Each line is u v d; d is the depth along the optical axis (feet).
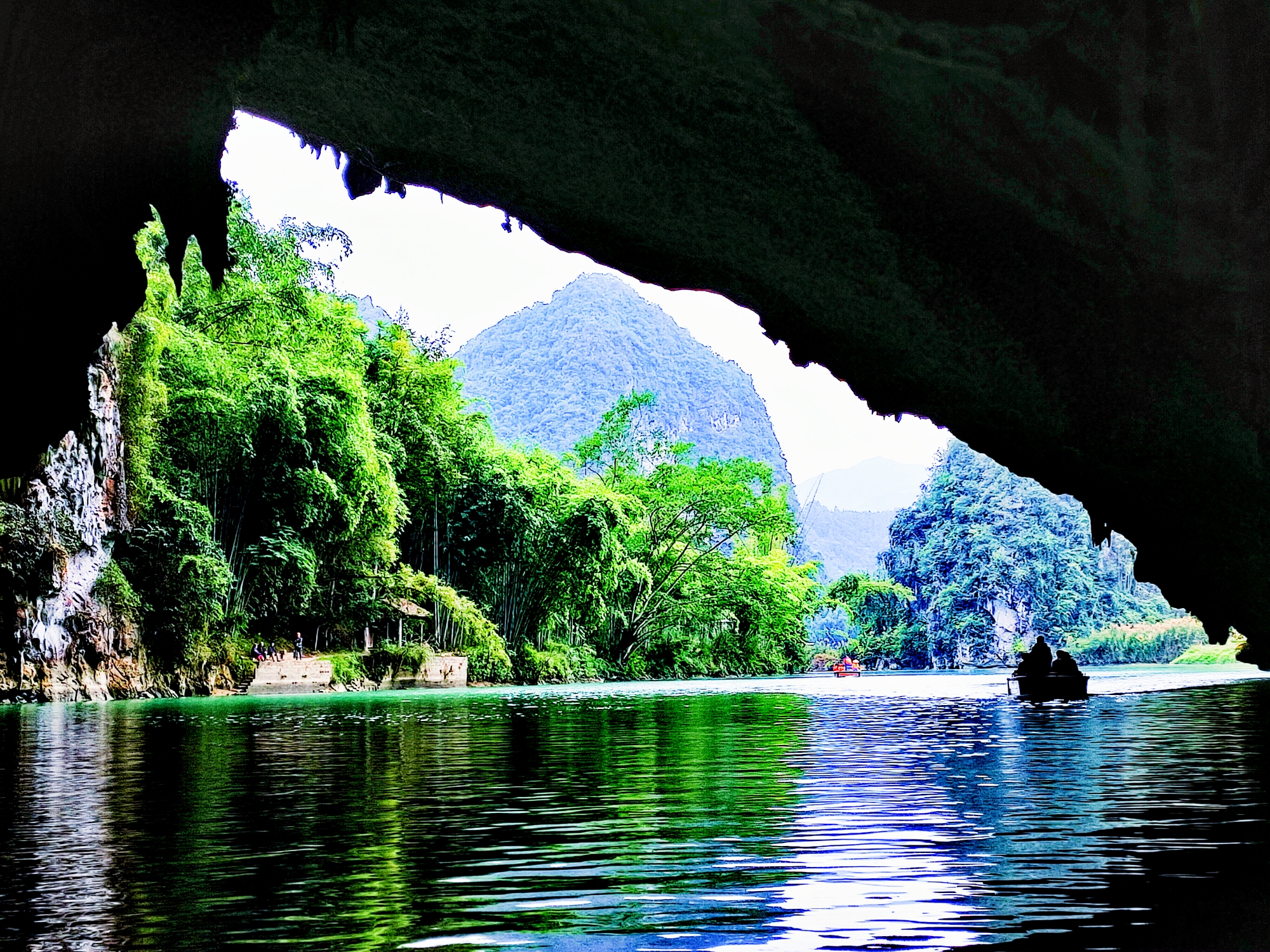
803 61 21.04
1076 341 23.59
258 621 129.90
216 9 21.47
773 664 243.60
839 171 22.58
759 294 26.99
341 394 129.80
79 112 21.20
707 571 218.59
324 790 33.09
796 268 25.29
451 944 16.22
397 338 165.89
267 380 121.39
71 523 98.53
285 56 24.97
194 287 130.93
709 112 22.57
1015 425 25.95
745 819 26.81
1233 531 24.80
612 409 216.13
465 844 23.91
